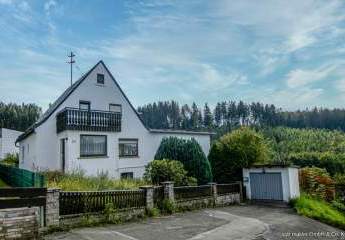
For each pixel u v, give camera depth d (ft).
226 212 59.21
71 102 84.12
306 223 55.47
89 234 37.29
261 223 51.19
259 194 74.64
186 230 42.80
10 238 32.68
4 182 82.17
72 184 53.83
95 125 81.87
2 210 32.48
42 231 36.22
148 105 422.00
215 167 80.94
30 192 35.04
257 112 447.83
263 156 80.79
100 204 43.73
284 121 427.33
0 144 161.17
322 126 406.41
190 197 59.52
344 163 146.41
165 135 97.25
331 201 87.71
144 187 50.03
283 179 71.77
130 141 90.79
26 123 305.53
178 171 62.80
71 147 77.41
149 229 42.06
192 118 413.59
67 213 40.01
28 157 92.68
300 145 256.32
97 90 88.07
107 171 77.92
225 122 443.32
